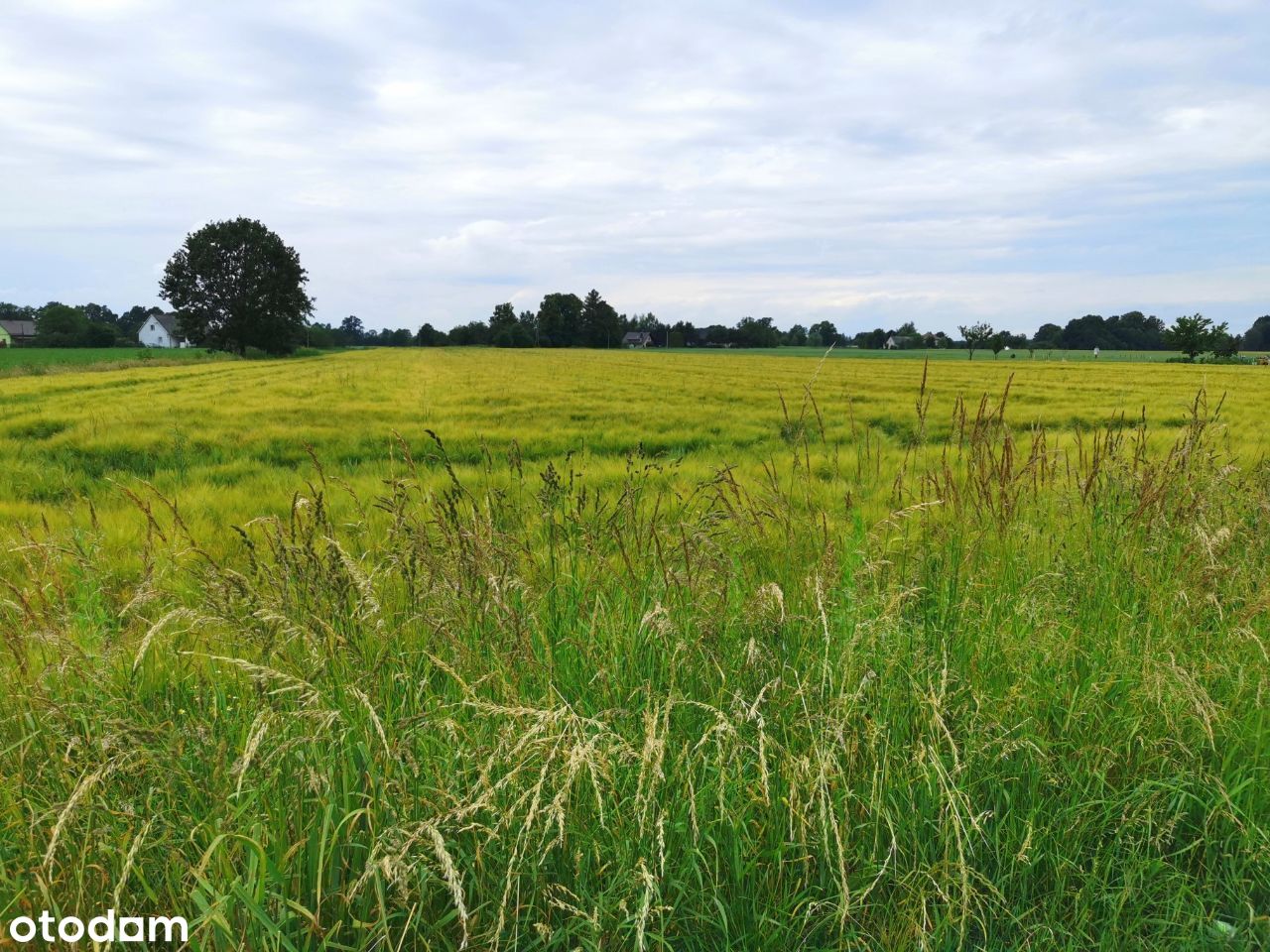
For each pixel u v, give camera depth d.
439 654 3.12
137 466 12.33
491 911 2.22
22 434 16.25
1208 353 109.38
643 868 1.99
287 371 51.81
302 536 3.40
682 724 2.83
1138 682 3.22
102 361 70.19
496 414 21.48
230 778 2.34
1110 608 3.86
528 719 2.37
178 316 103.56
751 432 16.48
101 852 2.21
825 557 3.47
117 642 3.29
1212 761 2.93
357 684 2.72
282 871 2.11
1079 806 2.70
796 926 2.36
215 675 3.06
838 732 2.48
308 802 2.35
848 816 2.55
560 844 2.34
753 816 2.55
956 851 2.52
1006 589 3.96
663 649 3.15
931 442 13.49
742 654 3.07
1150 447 10.57
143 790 2.45
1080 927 2.38
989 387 33.62
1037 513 5.06
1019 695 3.12
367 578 3.02
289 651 3.00
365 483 9.31
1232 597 3.94
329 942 1.99
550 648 3.19
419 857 2.08
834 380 41.00
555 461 11.09
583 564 3.93
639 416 21.00
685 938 2.32
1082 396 27.30
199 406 21.95
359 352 132.88
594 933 2.17
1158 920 2.40
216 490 9.22
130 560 5.78
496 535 3.53
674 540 3.79
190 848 2.27
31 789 2.50
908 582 3.90
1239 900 2.51
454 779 2.39
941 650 3.36
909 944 2.29
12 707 2.87
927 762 2.68
